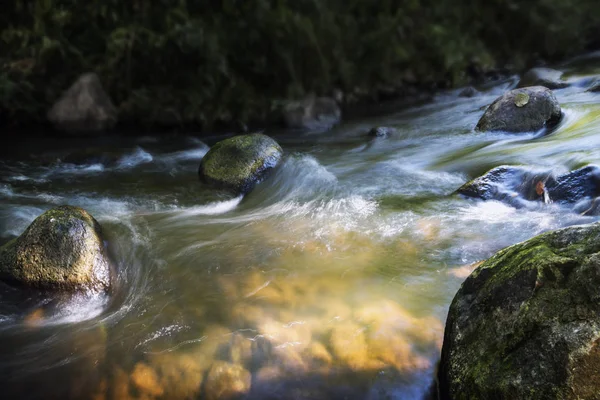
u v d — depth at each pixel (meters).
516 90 6.51
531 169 4.64
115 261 4.05
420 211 4.64
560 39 10.01
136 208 5.34
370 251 3.99
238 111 8.73
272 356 2.88
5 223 5.02
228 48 8.71
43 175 6.67
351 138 7.73
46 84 8.73
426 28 9.52
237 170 5.67
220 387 2.70
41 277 3.62
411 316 3.14
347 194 5.22
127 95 8.78
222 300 3.48
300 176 5.59
